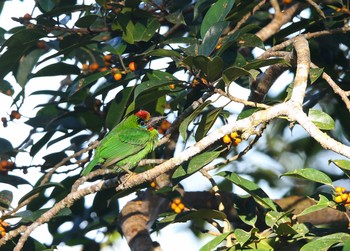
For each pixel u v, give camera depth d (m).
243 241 8.11
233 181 8.88
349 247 7.46
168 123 11.87
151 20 10.85
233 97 8.73
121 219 11.92
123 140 11.33
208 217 8.99
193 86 9.39
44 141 11.86
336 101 12.75
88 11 12.06
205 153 8.87
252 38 9.84
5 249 10.02
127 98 10.71
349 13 11.17
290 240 8.47
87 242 13.24
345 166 7.91
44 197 12.15
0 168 11.68
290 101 8.30
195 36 11.27
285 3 12.02
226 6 9.96
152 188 11.35
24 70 12.34
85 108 11.71
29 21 10.98
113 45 10.82
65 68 11.79
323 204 7.96
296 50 9.25
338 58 12.16
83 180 10.56
